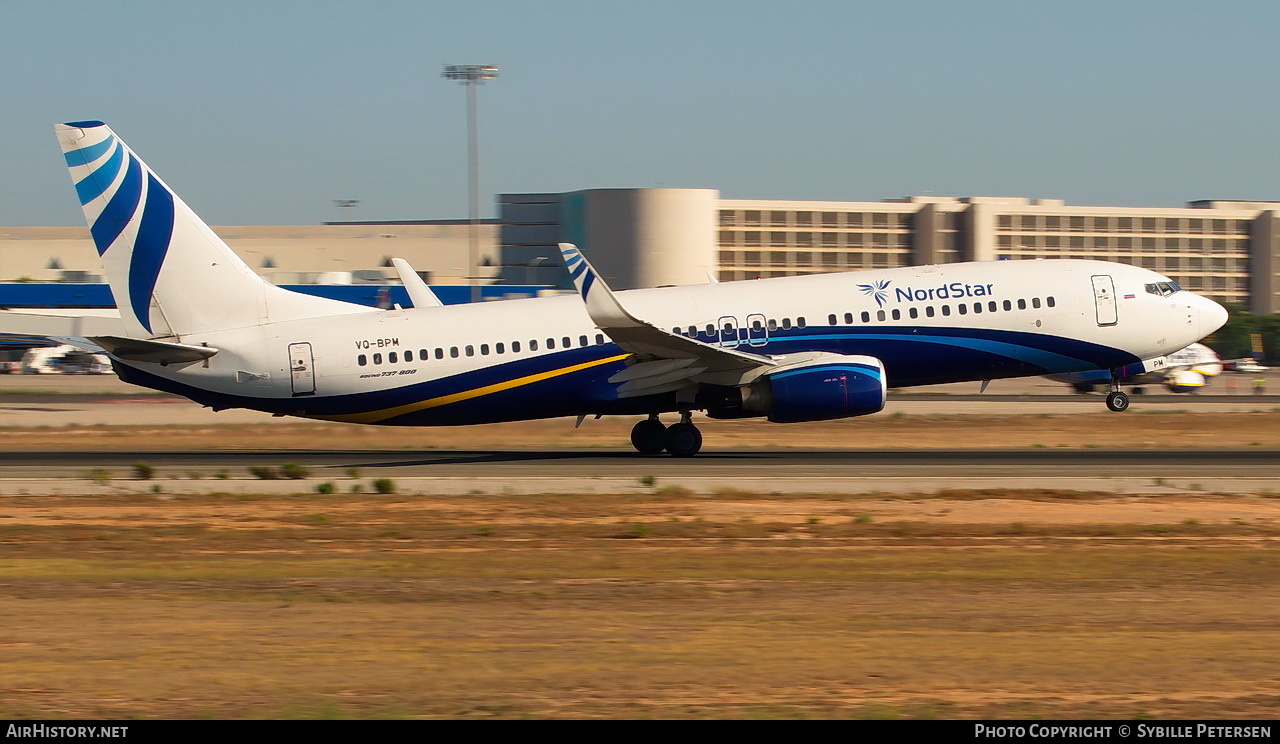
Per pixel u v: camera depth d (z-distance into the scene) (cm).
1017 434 16662
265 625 5606
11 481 11738
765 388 12725
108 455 14325
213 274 12812
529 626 5556
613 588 6600
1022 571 7069
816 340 13062
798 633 5366
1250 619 5672
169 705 4175
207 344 12744
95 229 12581
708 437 16275
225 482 11556
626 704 4159
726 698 4238
